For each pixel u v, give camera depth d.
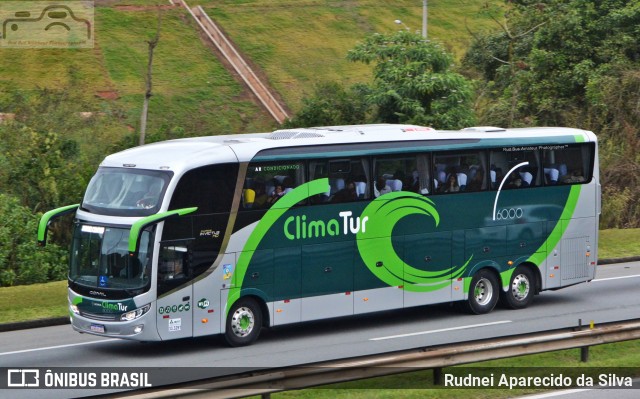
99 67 65.00
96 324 26.50
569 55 60.94
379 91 50.47
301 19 81.06
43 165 44.31
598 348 26.08
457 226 32.12
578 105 60.34
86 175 45.62
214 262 26.98
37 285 35.69
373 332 29.78
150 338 26.02
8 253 39.41
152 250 26.02
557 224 34.69
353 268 29.73
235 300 27.50
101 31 70.38
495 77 66.00
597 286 38.59
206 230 26.84
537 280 34.38
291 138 29.20
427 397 20.33
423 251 31.30
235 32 75.94
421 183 31.28
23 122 48.03
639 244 47.59
